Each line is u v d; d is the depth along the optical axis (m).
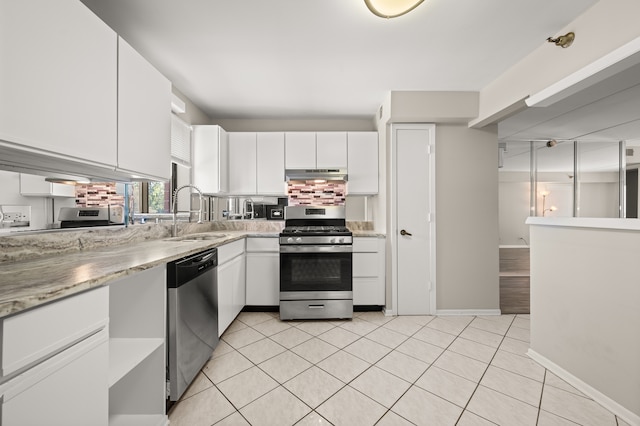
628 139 3.67
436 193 2.83
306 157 3.11
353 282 2.84
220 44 1.90
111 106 1.28
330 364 1.84
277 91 2.67
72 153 1.08
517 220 5.19
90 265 1.08
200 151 2.90
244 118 3.44
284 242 2.65
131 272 1.04
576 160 4.06
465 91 2.64
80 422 0.82
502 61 2.13
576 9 1.57
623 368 1.36
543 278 1.85
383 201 2.90
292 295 2.63
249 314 2.80
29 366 0.68
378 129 3.11
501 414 1.39
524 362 1.88
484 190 2.83
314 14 1.60
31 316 0.68
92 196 1.59
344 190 3.44
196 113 3.03
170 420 1.34
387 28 1.74
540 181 4.18
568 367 1.65
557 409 1.42
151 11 1.57
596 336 1.49
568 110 2.71
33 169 1.27
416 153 2.83
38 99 0.95
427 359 1.91
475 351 2.03
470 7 1.56
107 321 0.93
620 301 1.38
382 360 1.90
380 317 2.73
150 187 2.23
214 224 3.26
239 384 1.62
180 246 1.70
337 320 2.65
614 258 1.41
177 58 2.08
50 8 0.98
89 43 1.15
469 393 1.55
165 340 1.35
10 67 0.86
